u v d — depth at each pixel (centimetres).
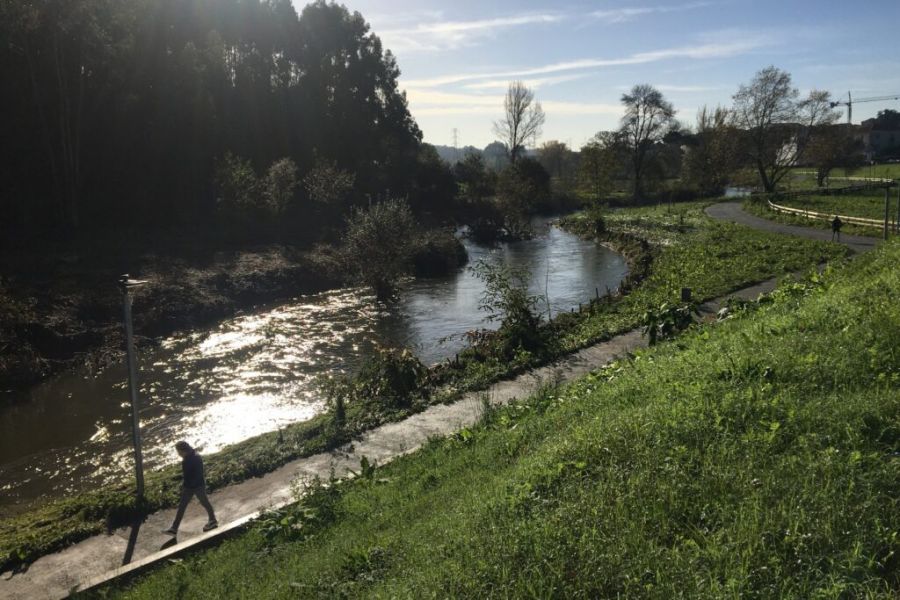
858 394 773
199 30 5378
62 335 2500
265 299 3422
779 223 5006
